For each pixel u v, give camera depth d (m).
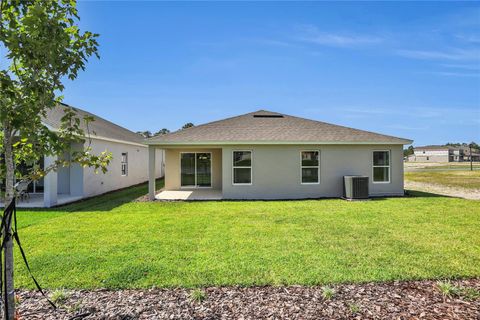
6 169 2.76
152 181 12.81
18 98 2.52
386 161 14.02
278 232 6.98
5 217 2.71
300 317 3.15
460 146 99.81
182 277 4.27
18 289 3.91
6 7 2.61
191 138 13.26
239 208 10.53
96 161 3.25
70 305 3.43
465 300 3.54
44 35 2.52
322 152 13.66
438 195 14.25
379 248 5.70
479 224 7.80
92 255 5.31
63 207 10.93
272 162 13.49
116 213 9.60
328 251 5.51
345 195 13.33
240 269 4.58
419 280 4.16
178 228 7.42
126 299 3.60
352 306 3.34
